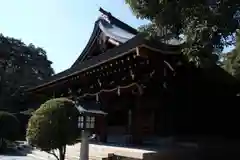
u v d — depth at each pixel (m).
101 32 14.77
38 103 22.06
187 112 11.30
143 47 8.54
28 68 37.94
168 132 10.80
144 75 10.47
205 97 11.97
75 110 8.31
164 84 10.59
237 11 6.04
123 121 12.83
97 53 15.70
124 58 9.68
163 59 9.52
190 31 6.21
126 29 16.41
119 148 9.52
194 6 6.17
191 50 6.48
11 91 34.03
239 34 7.02
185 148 9.70
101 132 12.59
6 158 14.31
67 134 7.99
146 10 6.97
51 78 16.09
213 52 6.74
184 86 11.20
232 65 14.39
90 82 13.82
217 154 10.76
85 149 7.75
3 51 36.16
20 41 38.53
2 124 18.80
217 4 5.91
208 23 5.88
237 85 13.18
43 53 40.78
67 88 16.09
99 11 15.59
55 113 8.07
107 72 11.70
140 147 9.88
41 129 7.91
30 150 16.73
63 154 8.44
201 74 11.43
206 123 11.73
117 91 11.79
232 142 11.58
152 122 11.30
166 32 7.24
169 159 8.93
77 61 16.45
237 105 13.07
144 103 11.25
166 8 6.50
